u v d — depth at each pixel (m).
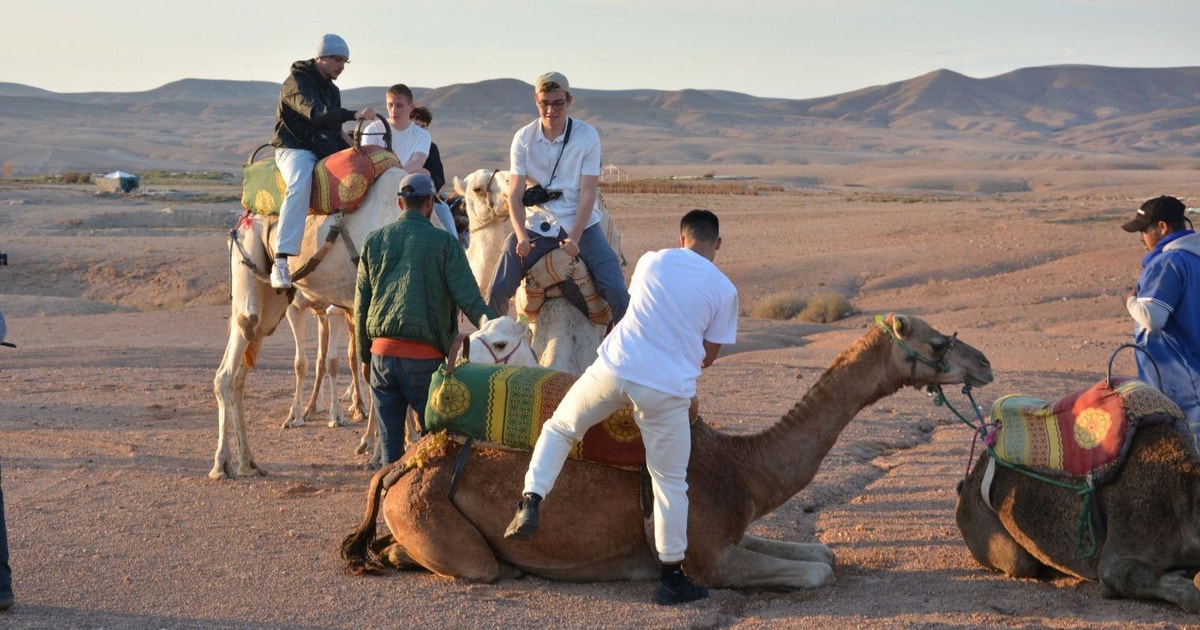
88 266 40.38
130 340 23.30
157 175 138.38
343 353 19.94
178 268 39.59
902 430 11.72
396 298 7.65
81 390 14.96
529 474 6.39
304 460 10.62
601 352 6.28
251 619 6.35
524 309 9.17
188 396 14.49
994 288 33.75
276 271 9.48
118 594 6.79
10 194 78.56
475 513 6.78
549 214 8.91
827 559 7.18
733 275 38.09
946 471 9.74
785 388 14.70
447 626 6.19
